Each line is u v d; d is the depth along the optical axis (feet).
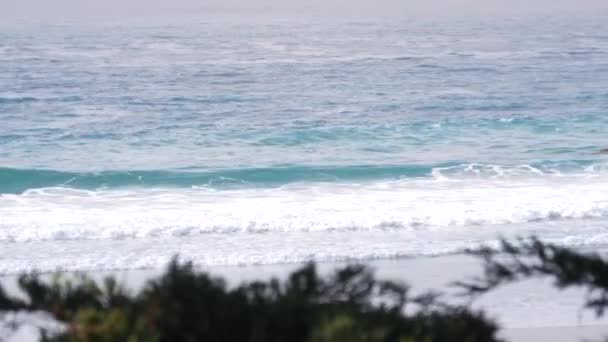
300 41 361.92
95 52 312.91
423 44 349.20
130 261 79.61
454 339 26.40
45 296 27.66
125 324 24.89
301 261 80.23
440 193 118.52
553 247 31.09
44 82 240.73
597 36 376.89
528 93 231.71
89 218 102.27
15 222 99.50
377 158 154.40
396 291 28.81
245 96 224.12
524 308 65.62
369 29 420.77
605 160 145.59
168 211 107.24
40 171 135.95
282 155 158.10
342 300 27.45
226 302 25.94
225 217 100.42
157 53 315.99
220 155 157.48
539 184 125.70
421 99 221.05
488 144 168.25
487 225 96.99
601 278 29.96
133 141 168.35
